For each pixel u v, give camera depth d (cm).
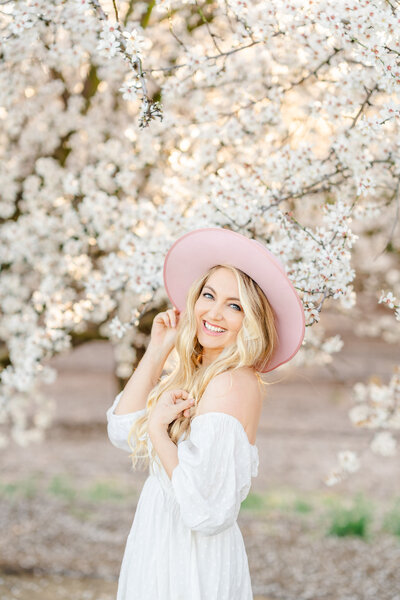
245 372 200
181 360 215
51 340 332
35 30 300
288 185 282
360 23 220
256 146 345
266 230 306
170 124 338
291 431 1098
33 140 477
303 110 328
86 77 473
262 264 203
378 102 323
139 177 429
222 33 381
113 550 596
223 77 329
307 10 241
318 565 573
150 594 194
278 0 247
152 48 420
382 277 506
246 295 204
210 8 365
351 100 274
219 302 207
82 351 1467
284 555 597
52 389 1331
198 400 203
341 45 267
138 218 342
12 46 322
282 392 1304
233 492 182
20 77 405
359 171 278
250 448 190
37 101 452
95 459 967
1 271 452
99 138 471
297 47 304
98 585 499
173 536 194
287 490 831
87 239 400
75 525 668
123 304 414
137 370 232
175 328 235
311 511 740
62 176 431
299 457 978
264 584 534
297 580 540
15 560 548
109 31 216
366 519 679
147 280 295
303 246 251
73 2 271
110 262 317
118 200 400
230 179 276
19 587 480
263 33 265
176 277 232
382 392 344
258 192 281
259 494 812
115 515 712
